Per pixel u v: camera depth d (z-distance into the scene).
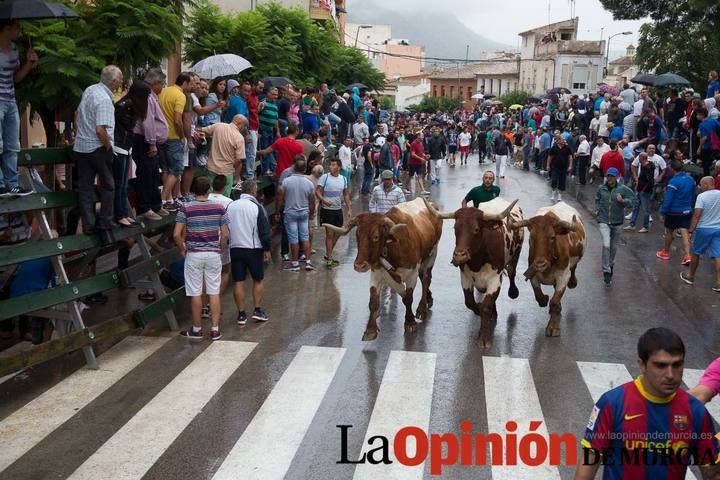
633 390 4.59
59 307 10.87
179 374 9.66
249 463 7.38
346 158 22.22
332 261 15.23
